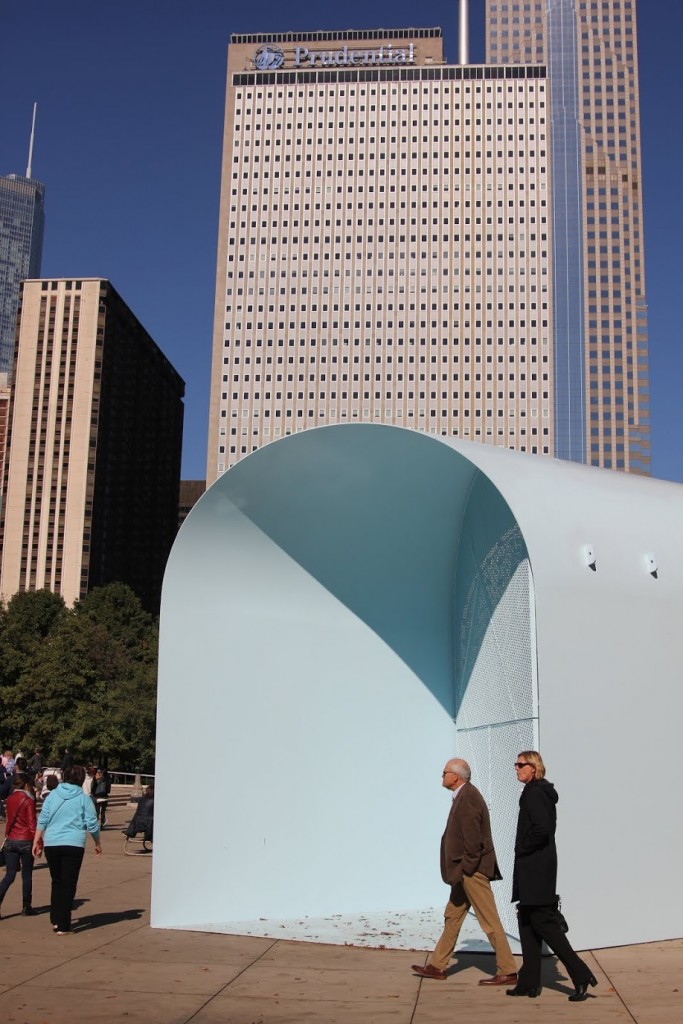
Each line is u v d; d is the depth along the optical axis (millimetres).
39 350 112688
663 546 8234
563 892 6969
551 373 116562
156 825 8242
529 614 7785
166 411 140500
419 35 129250
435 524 9953
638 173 125812
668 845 7504
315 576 9422
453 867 6328
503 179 120562
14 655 41750
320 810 9086
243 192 121812
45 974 6359
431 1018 5344
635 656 7691
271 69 125062
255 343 118625
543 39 130750
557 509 7855
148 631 62875
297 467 8758
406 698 9820
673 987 5941
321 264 119812
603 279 123000
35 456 110125
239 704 8812
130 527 122688
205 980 6223
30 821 8836
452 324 117938
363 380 117312
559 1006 5578
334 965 6711
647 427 119750
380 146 121688
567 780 7156
